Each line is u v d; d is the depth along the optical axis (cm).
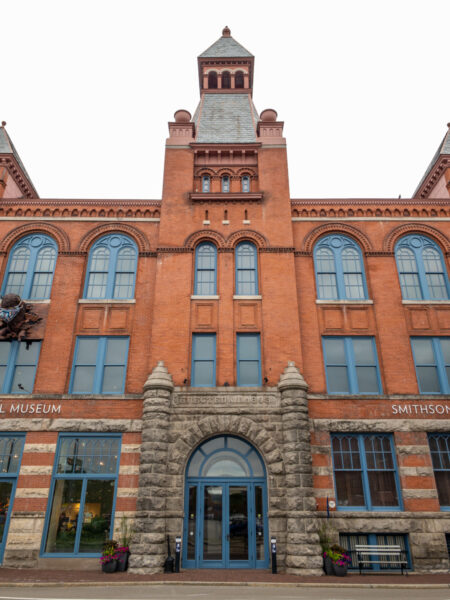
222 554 1495
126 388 1717
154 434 1563
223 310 1828
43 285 1930
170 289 1855
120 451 1622
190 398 1648
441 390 1744
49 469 1598
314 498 1498
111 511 1562
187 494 1565
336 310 1869
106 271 1962
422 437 1645
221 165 2148
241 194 2031
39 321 1831
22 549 1496
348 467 1628
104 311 1858
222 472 1598
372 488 1605
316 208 2062
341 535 1533
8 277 1947
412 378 1742
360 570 1437
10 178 2252
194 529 1525
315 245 2016
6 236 2003
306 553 1395
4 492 1596
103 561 1406
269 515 1493
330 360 1794
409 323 1848
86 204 2066
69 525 1548
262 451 1573
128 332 1822
